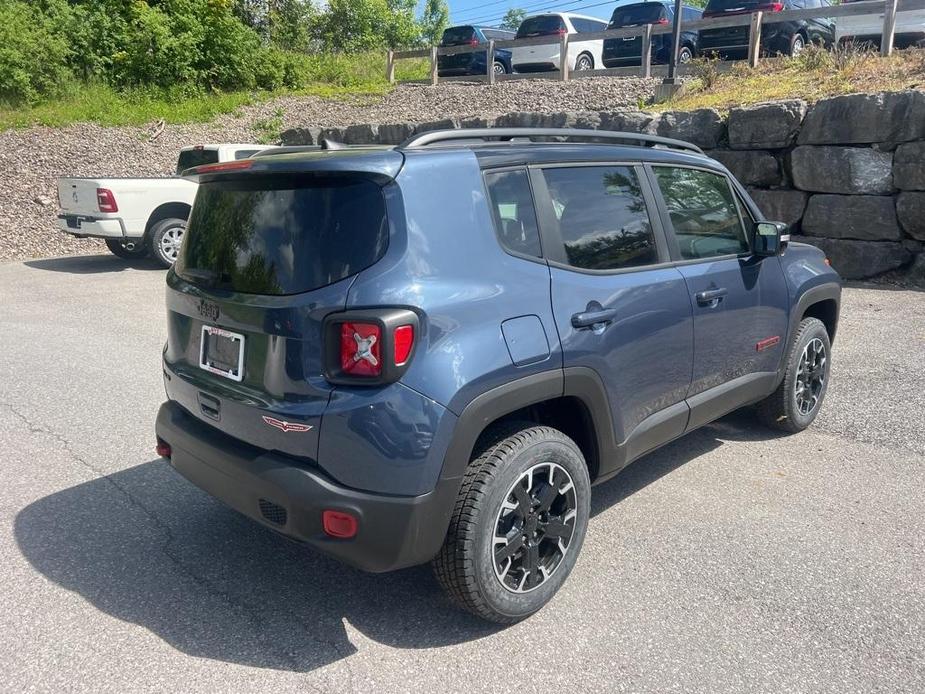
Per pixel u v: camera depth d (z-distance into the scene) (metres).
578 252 3.40
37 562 3.61
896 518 4.01
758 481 4.48
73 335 7.79
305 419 2.77
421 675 2.85
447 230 2.92
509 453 2.98
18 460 4.74
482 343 2.89
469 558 2.91
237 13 26.00
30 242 13.26
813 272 5.06
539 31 19.47
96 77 20.00
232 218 3.17
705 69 12.93
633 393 3.61
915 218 8.92
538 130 3.52
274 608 3.27
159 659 2.92
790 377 4.96
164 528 3.94
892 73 10.41
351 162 2.80
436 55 20.47
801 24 14.87
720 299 4.14
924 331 7.31
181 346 3.46
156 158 16.61
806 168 9.62
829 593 3.35
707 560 3.63
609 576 3.50
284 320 2.81
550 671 2.87
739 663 2.90
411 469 2.73
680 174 4.17
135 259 12.69
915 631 3.09
